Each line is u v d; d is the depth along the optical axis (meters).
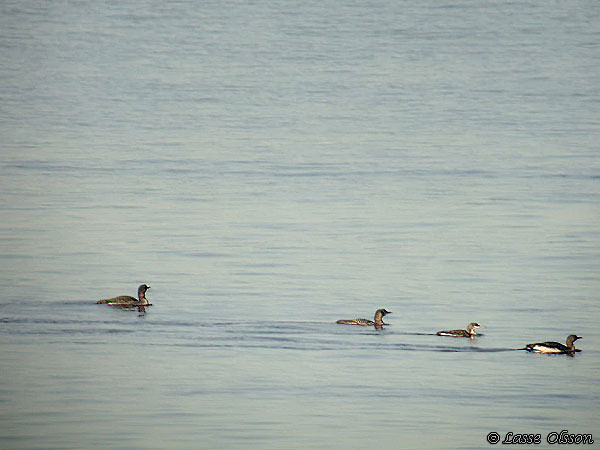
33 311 44.12
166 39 148.88
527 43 143.75
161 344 40.38
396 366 38.50
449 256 54.56
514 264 53.00
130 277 50.12
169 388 36.06
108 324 42.53
